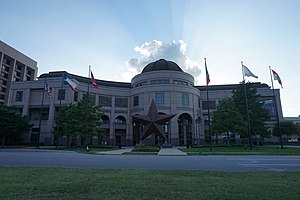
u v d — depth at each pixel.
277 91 67.44
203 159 18.88
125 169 11.64
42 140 56.62
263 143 57.00
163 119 42.56
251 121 46.41
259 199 5.77
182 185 7.44
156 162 16.23
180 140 60.34
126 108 65.31
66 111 45.03
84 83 66.81
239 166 13.75
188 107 60.34
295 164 14.78
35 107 59.47
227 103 44.59
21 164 14.60
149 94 60.28
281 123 58.38
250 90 48.75
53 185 7.39
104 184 7.56
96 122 43.34
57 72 66.00
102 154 26.23
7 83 84.75
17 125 49.69
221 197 5.94
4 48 82.44
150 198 5.84
